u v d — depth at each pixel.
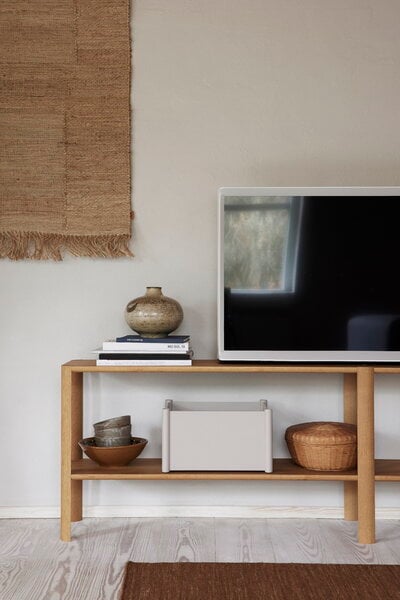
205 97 2.79
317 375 2.77
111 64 2.76
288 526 2.62
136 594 1.96
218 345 2.57
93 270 2.78
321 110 2.78
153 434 2.77
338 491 2.75
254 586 2.02
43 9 2.76
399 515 2.73
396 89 2.77
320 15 2.77
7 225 2.74
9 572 2.14
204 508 2.74
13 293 2.77
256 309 2.54
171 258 2.78
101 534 2.51
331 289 2.54
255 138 2.78
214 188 2.78
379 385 2.76
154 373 2.77
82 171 2.75
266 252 2.54
